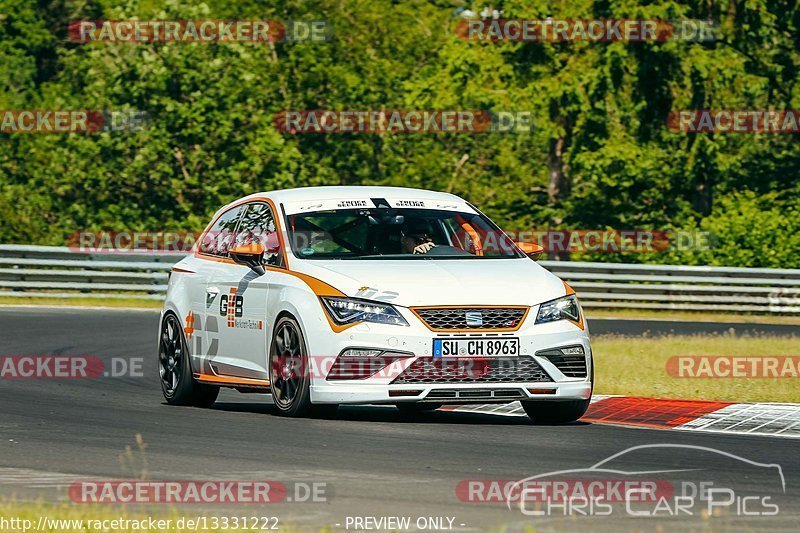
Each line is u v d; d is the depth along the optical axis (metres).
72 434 31.66
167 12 145.75
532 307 33.44
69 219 146.25
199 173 148.00
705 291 95.56
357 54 159.75
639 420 35.69
